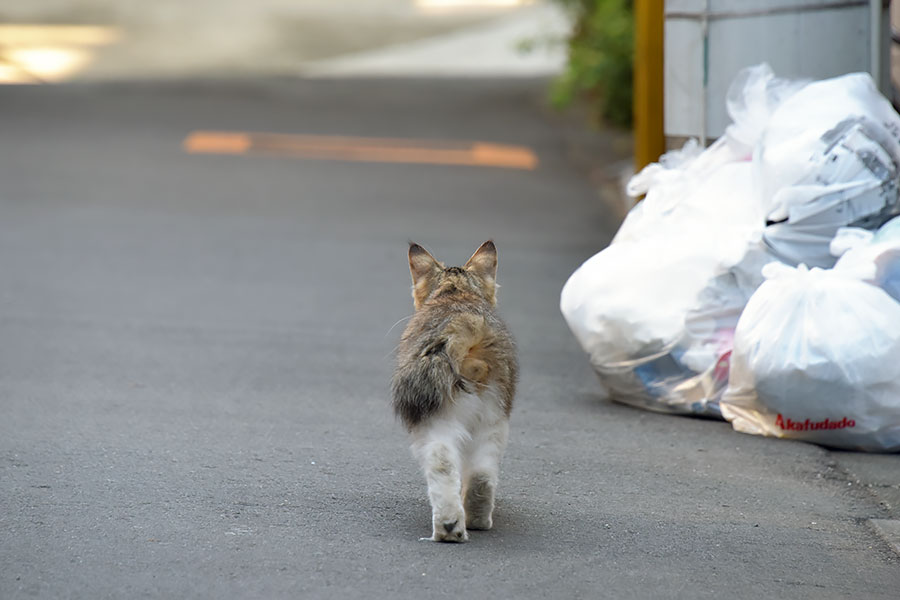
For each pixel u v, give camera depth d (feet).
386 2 218.59
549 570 25.54
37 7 205.98
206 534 26.99
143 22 199.21
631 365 40.11
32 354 45.52
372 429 37.14
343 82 143.33
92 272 61.62
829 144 38.42
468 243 71.20
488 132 112.88
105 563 24.99
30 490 29.68
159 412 38.22
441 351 26.94
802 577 25.95
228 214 78.38
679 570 26.02
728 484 32.63
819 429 35.94
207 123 113.80
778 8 47.34
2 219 74.49
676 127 51.29
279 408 39.37
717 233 39.78
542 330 52.80
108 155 97.45
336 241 71.20
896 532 29.07
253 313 54.08
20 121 111.14
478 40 178.81
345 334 50.75
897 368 34.88
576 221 79.25
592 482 32.50
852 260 36.37
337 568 25.13
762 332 36.04
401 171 94.84
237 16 207.31
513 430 37.70
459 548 26.68
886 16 46.85
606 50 108.17
